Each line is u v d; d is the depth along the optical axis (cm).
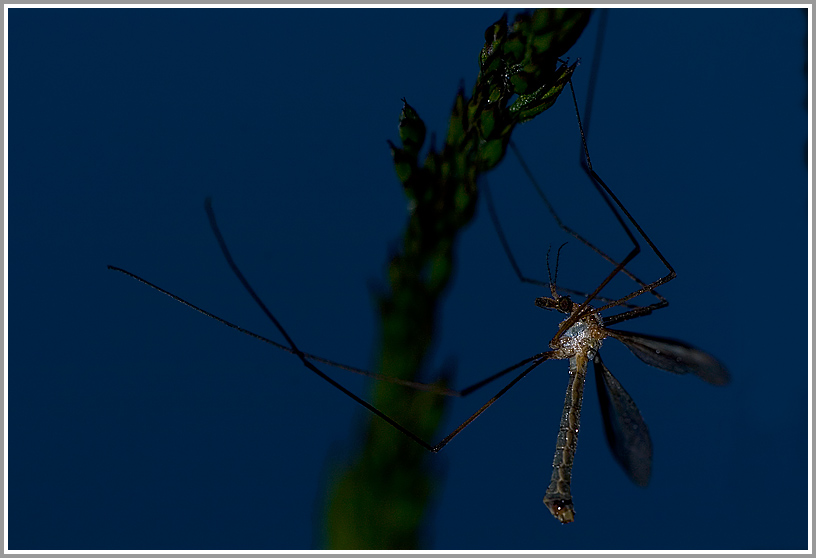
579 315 22
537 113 20
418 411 20
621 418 22
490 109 20
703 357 21
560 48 20
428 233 20
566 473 21
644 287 22
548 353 22
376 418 20
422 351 20
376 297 20
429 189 20
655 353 22
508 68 20
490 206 22
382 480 20
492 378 21
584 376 22
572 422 22
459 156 20
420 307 20
